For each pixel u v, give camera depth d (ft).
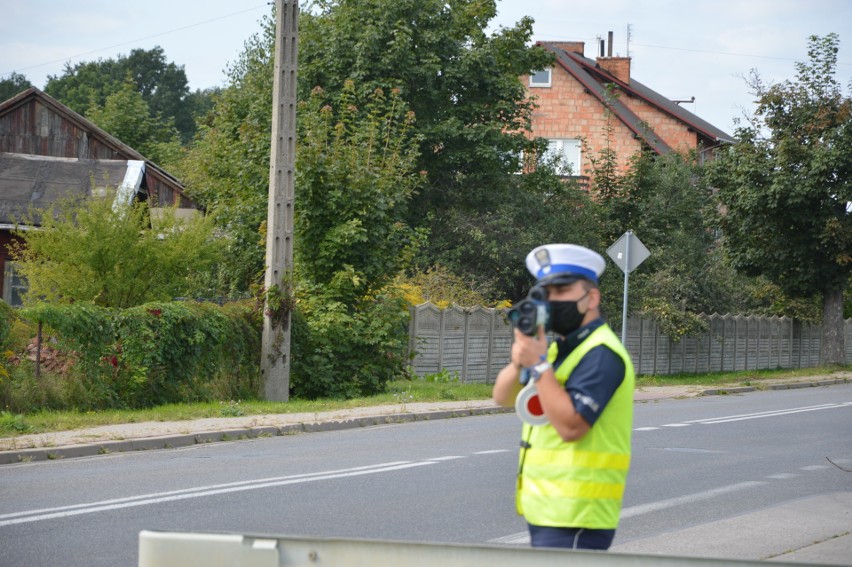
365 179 82.48
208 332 72.13
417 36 132.67
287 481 42.73
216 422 61.36
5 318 62.39
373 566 12.46
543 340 14.84
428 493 40.32
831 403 91.40
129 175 119.14
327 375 80.18
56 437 53.31
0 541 30.94
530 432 15.69
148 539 12.96
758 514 37.93
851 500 41.11
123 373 67.67
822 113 134.31
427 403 77.46
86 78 358.43
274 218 75.46
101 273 80.38
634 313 126.00
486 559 12.20
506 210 137.08
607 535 15.11
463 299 113.39
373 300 84.99
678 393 102.68
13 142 142.31
